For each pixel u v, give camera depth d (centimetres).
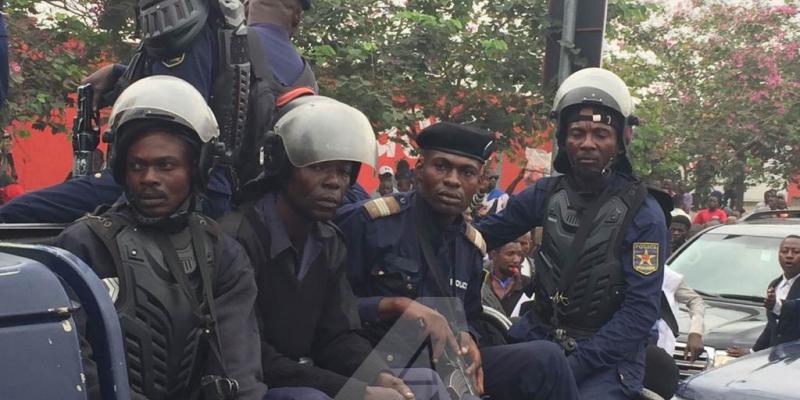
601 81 444
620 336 423
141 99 272
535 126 1048
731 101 1563
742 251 880
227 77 361
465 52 1034
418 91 1025
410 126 1047
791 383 414
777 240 884
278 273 334
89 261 259
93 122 376
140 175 269
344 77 938
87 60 927
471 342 352
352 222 384
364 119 343
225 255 285
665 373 469
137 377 255
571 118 444
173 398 264
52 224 319
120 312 253
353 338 346
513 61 1027
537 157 1166
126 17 877
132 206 270
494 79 1023
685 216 1041
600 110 438
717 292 841
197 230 277
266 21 417
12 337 201
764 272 852
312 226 345
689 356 728
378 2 1039
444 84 1039
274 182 342
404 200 390
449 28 996
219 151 284
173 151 271
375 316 360
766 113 1566
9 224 309
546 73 705
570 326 440
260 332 331
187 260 271
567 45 634
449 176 381
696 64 1580
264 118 368
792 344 480
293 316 337
